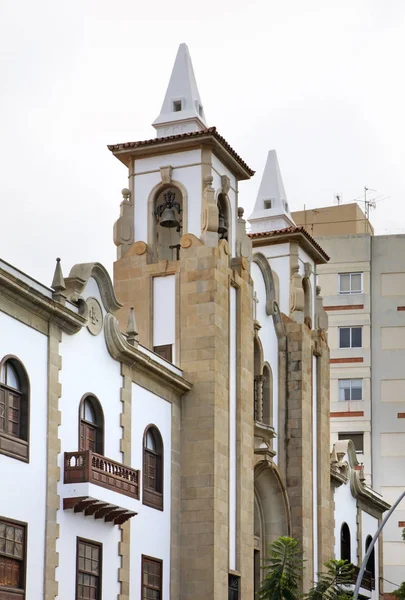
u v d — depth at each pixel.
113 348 38.56
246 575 44.72
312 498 53.03
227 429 44.38
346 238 82.19
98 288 38.31
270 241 54.59
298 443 52.06
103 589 36.72
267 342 51.88
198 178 45.91
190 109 47.59
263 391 51.53
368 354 80.31
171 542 41.69
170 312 44.81
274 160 57.09
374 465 78.88
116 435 38.59
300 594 45.53
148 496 40.44
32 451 33.53
